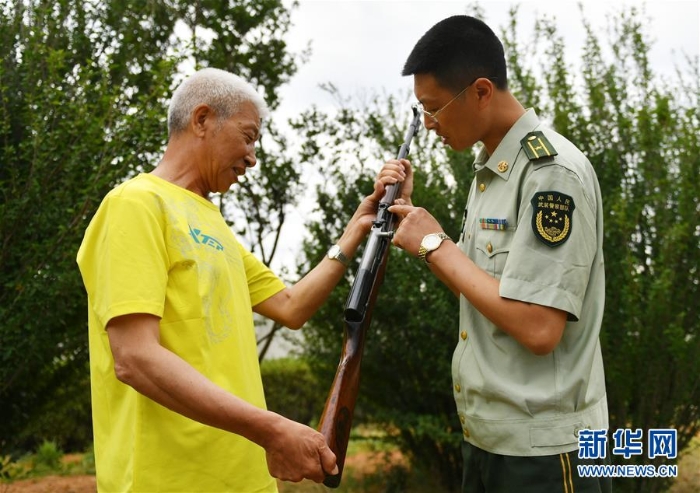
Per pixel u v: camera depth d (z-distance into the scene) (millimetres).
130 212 2045
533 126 2338
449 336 5504
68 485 6699
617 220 4691
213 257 2195
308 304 2723
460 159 5672
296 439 1905
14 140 5078
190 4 6637
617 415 4914
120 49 5723
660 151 5148
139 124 4848
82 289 5133
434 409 5984
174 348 2084
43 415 5910
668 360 4824
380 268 2525
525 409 2199
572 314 2129
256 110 2344
